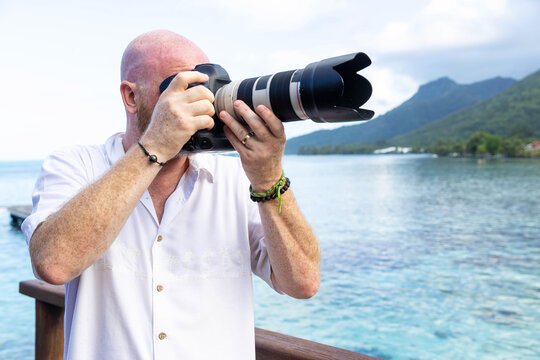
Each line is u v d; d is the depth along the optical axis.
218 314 1.19
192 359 1.13
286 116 1.00
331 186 52.34
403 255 15.65
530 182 57.16
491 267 13.98
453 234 20.20
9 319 8.50
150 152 1.00
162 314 1.13
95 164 1.25
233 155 1.32
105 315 1.13
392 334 8.45
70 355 1.12
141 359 1.10
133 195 0.99
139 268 1.15
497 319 9.34
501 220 25.11
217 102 1.07
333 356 1.43
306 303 10.30
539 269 13.70
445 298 10.75
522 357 7.46
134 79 1.15
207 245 1.20
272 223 1.13
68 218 0.97
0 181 96.31
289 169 105.88
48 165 1.22
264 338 1.61
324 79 0.91
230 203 1.25
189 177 1.20
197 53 1.17
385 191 45.34
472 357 7.46
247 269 1.25
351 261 14.69
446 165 116.25
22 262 14.85
